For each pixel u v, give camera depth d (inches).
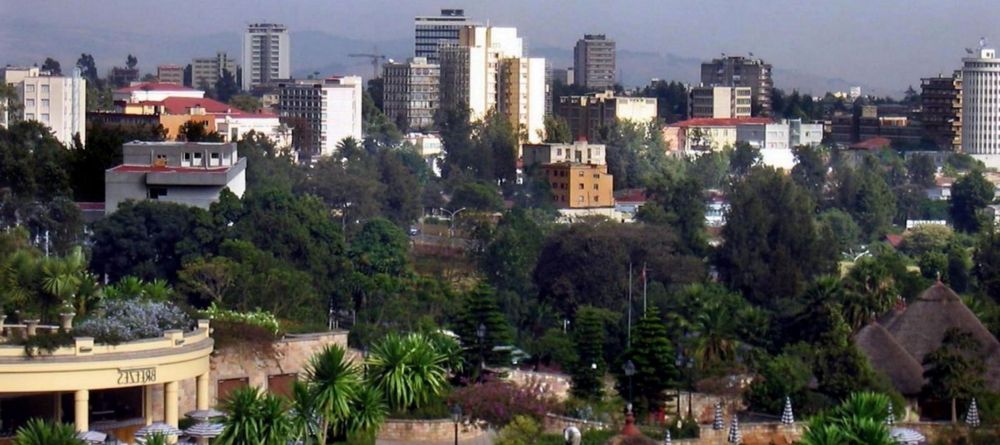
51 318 6422.2
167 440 5831.7
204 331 6535.4
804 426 6102.4
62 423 5871.1
